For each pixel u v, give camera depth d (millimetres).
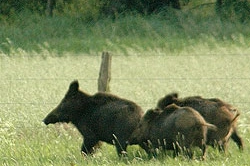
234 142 38250
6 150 36375
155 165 32875
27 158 34844
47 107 47281
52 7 113438
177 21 102750
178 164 32875
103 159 34312
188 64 75125
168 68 73375
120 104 36469
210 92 53719
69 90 37219
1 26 104250
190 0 116812
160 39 92562
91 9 112188
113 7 110625
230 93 52938
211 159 34562
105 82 41719
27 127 41062
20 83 61812
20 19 107812
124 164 33312
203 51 84438
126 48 84750
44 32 98688
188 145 34312
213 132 35625
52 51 87438
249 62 75562
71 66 75312
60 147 37219
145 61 78375
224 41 90875
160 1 111000
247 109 45969
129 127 35781
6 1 113500
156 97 51781
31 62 77500
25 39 95562
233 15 106312
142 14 109688
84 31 101000
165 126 35000
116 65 76500
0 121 41812
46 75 69125
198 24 100375
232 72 69062
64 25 102500
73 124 37344
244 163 32969
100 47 89250
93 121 36656
